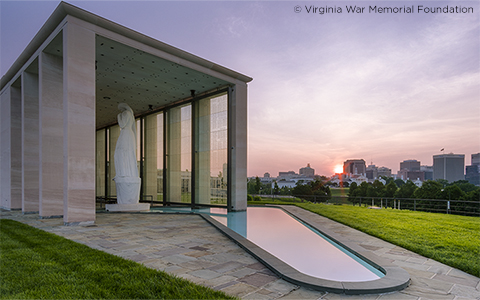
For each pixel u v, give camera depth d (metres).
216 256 7.75
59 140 16.81
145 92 25.41
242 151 23.09
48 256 7.02
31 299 4.57
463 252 8.29
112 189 35.62
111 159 36.06
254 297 5.03
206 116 25.36
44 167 16.16
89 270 5.94
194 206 25.00
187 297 4.75
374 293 5.35
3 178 23.67
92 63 15.12
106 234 10.94
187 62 20.08
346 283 5.57
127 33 16.69
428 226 12.76
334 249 9.05
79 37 14.75
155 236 10.56
